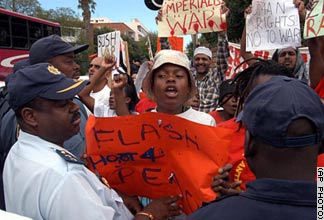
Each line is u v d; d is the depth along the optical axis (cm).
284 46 321
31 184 155
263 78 205
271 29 325
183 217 212
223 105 321
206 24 375
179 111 236
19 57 1387
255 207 114
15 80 171
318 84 274
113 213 162
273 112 114
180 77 225
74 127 178
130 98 361
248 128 121
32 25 1464
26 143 169
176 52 227
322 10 280
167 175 198
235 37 1695
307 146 113
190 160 187
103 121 189
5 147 242
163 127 187
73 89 171
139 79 379
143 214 193
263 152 118
